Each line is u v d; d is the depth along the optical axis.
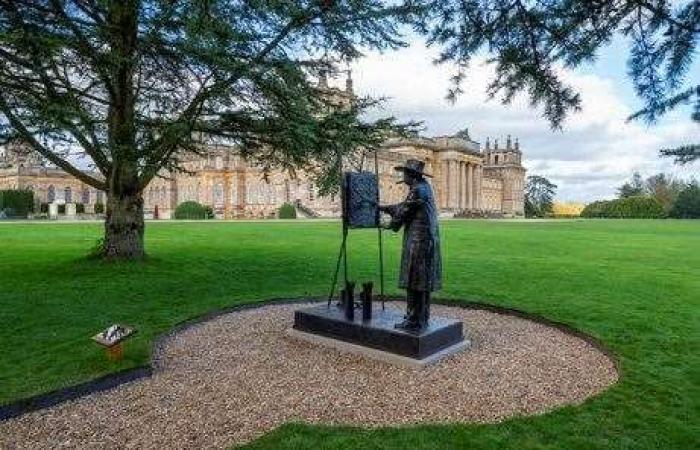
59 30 9.58
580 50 4.46
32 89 9.62
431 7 4.50
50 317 8.92
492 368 6.89
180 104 13.41
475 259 17.14
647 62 4.15
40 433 5.08
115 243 14.16
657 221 58.34
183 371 6.74
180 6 10.37
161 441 4.89
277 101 12.44
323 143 12.60
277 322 9.14
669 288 12.17
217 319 9.39
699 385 6.18
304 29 11.70
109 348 6.77
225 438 4.95
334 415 5.45
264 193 67.94
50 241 21.61
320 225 36.12
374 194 8.11
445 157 81.88
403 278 7.12
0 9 8.48
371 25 11.59
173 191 74.06
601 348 7.82
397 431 4.98
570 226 42.16
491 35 4.58
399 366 6.91
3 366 6.63
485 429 5.03
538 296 11.12
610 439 4.86
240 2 10.62
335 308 8.44
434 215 7.14
